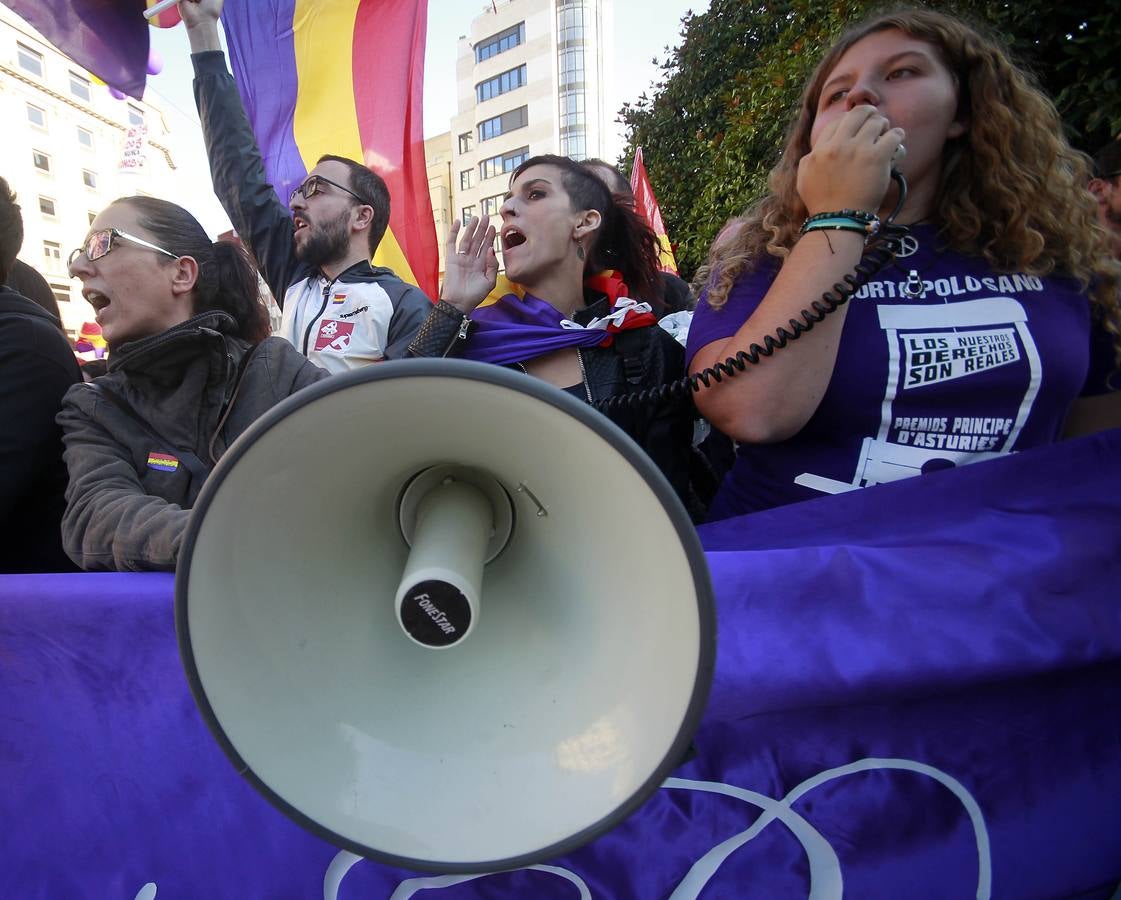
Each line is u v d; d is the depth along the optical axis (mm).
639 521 639
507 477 787
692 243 7047
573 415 590
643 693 663
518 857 668
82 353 6762
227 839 1030
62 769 1047
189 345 1300
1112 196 1949
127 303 1411
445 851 680
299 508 728
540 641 786
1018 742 1050
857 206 1068
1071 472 1060
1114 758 1069
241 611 690
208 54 2561
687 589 598
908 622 974
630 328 1579
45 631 1013
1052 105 1320
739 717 1009
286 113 2920
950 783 1040
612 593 728
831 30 4074
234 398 1340
